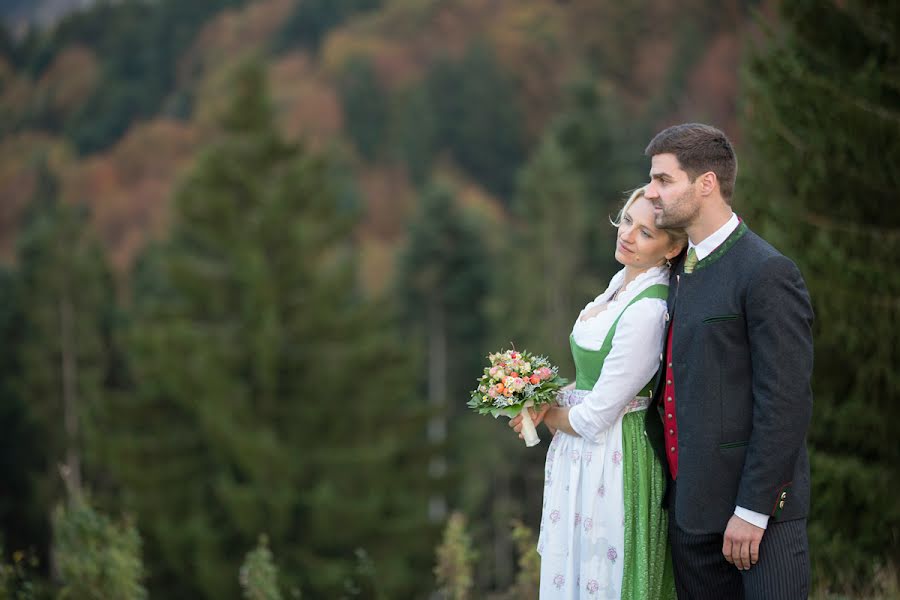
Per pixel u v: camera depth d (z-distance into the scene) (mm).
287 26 126375
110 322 44188
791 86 7715
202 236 26859
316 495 23469
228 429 23562
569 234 40000
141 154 100500
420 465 28234
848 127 7359
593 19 86500
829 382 7570
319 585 22984
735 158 3850
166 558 23984
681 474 3814
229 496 23188
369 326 26969
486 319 49281
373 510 23984
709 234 3828
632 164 45969
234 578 23172
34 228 44312
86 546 6383
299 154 28047
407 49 109312
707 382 3740
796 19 7840
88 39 140250
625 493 4090
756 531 3604
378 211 90812
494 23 102812
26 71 139000
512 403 4234
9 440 40094
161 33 135375
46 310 41750
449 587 7227
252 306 25281
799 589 3688
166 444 25656
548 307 39250
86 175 98938
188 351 25391
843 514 7414
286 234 26000
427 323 49844
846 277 7391
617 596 4082
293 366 25328
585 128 45688
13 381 40719
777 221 7879
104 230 91312
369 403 26203
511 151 94250
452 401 48812
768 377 3584
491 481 39688
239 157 27406
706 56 59469
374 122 101438
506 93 94375
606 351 4109
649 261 4117
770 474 3568
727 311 3709
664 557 4141
